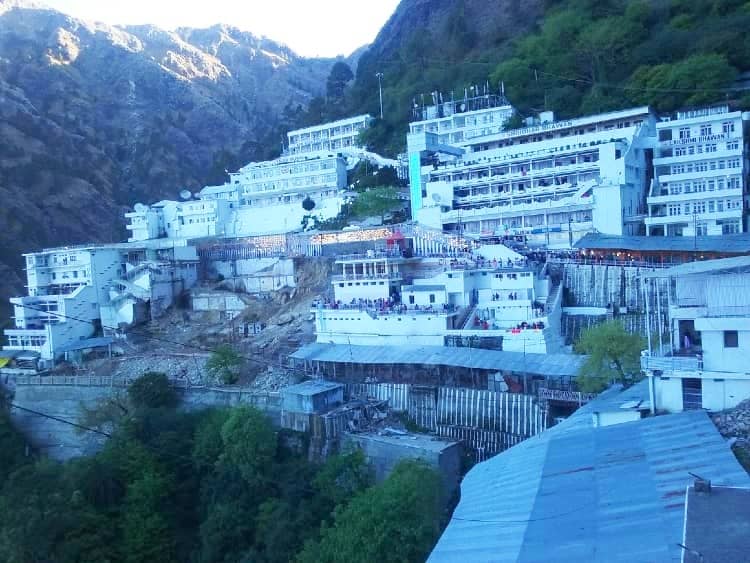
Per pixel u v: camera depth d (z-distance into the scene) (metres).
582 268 75.69
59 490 60.19
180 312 104.81
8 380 95.69
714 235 77.50
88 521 56.12
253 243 111.62
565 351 67.06
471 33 159.75
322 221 120.75
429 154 106.38
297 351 77.12
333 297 87.50
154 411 71.00
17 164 164.38
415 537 40.72
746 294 37.94
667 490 26.91
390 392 66.75
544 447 37.34
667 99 97.62
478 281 77.06
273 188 136.25
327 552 42.62
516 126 112.94
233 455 59.31
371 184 122.44
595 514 26.73
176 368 86.00
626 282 72.56
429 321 71.56
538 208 88.94
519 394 58.91
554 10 141.25
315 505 52.84
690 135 86.00
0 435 81.69
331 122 160.50
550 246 86.75
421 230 91.31
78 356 97.06
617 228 82.38
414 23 198.50
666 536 23.06
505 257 79.69
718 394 36.94
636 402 41.25
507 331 66.56
